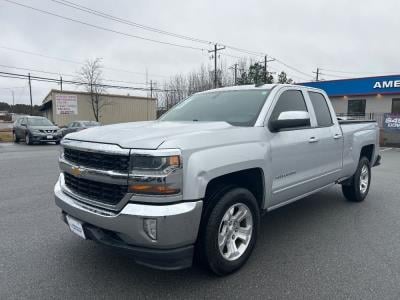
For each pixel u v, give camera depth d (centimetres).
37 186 757
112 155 294
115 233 296
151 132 319
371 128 641
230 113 411
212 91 498
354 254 391
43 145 2033
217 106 438
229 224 338
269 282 327
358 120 618
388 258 380
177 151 283
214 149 312
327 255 388
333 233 459
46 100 4303
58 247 410
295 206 593
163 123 401
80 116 3819
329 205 599
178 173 282
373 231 467
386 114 2088
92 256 385
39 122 2153
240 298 300
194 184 290
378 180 841
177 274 343
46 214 544
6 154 1455
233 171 324
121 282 327
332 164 509
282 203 414
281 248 409
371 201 629
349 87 2530
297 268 356
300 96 465
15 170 988
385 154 1562
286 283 325
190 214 286
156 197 278
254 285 322
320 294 305
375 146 653
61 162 359
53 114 3666
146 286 320
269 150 372
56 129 2092
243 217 351
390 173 955
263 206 379
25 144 2111
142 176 278
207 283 325
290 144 405
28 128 2055
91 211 307
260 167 359
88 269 354
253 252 396
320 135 470
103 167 303
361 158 620
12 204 604
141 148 282
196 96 507
